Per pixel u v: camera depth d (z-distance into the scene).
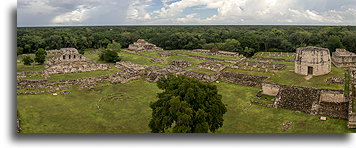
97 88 49.91
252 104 38.44
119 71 63.28
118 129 30.27
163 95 27.06
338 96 35.25
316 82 39.59
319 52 42.06
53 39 111.19
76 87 49.81
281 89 39.38
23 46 100.88
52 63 70.44
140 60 83.00
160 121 24.03
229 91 46.34
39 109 37.31
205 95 25.38
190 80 27.03
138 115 35.34
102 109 37.72
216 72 56.69
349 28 122.25
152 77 58.38
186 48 116.94
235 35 129.62
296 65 45.28
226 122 32.12
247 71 56.88
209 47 106.75
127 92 47.25
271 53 93.00
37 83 50.03
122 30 194.62
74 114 35.56
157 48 108.44
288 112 34.22
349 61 62.53
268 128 29.81
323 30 129.88
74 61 73.69
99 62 80.94
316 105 34.06
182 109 23.14
